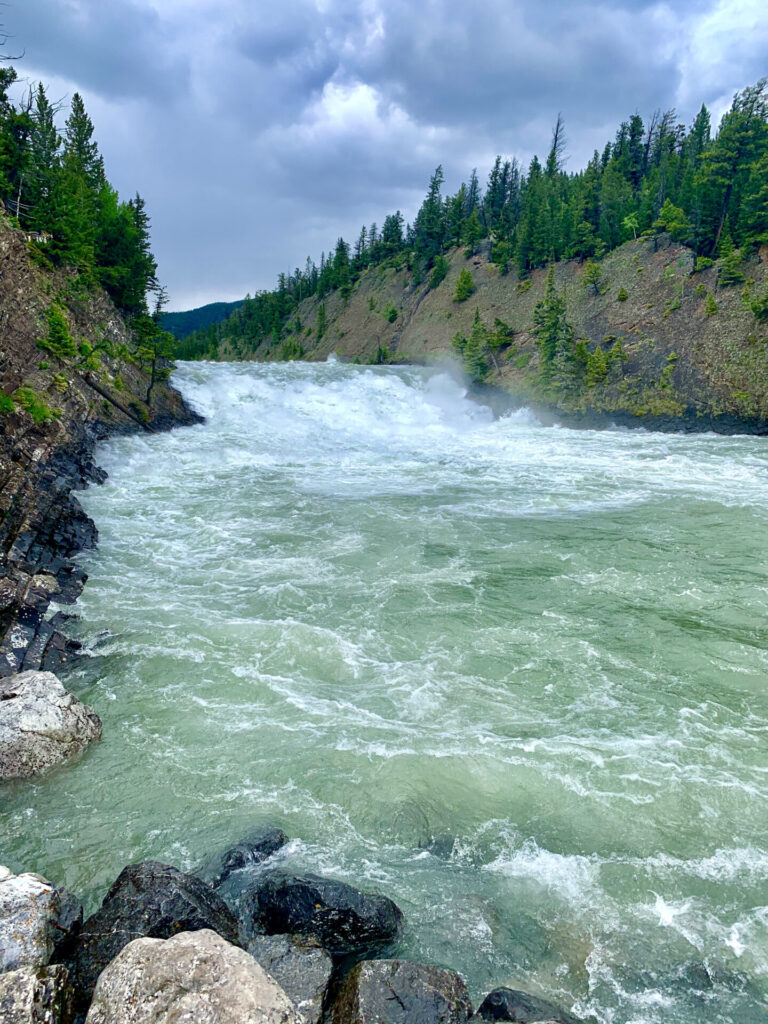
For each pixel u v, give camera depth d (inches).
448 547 960.3
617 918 346.3
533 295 3297.2
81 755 474.3
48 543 854.5
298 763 469.1
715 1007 295.9
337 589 800.3
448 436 2069.4
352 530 1042.1
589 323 2751.0
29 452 1025.5
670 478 1432.1
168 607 737.6
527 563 891.4
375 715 533.6
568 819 419.8
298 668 609.0
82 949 293.1
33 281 1375.5
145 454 1498.5
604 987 306.2
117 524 1043.9
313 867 377.4
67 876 364.2
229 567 874.1
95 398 1492.4
